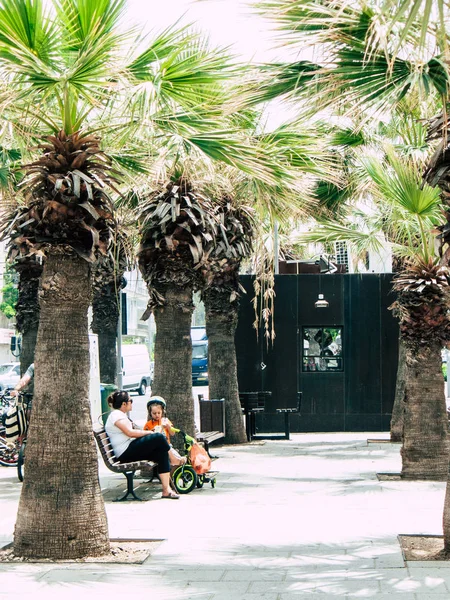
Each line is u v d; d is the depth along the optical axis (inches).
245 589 234.1
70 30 272.4
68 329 288.5
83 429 287.1
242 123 377.1
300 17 243.0
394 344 815.7
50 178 277.6
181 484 443.2
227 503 387.5
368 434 795.4
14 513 371.6
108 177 292.0
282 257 981.8
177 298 488.4
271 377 819.4
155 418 438.9
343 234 650.2
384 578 243.1
